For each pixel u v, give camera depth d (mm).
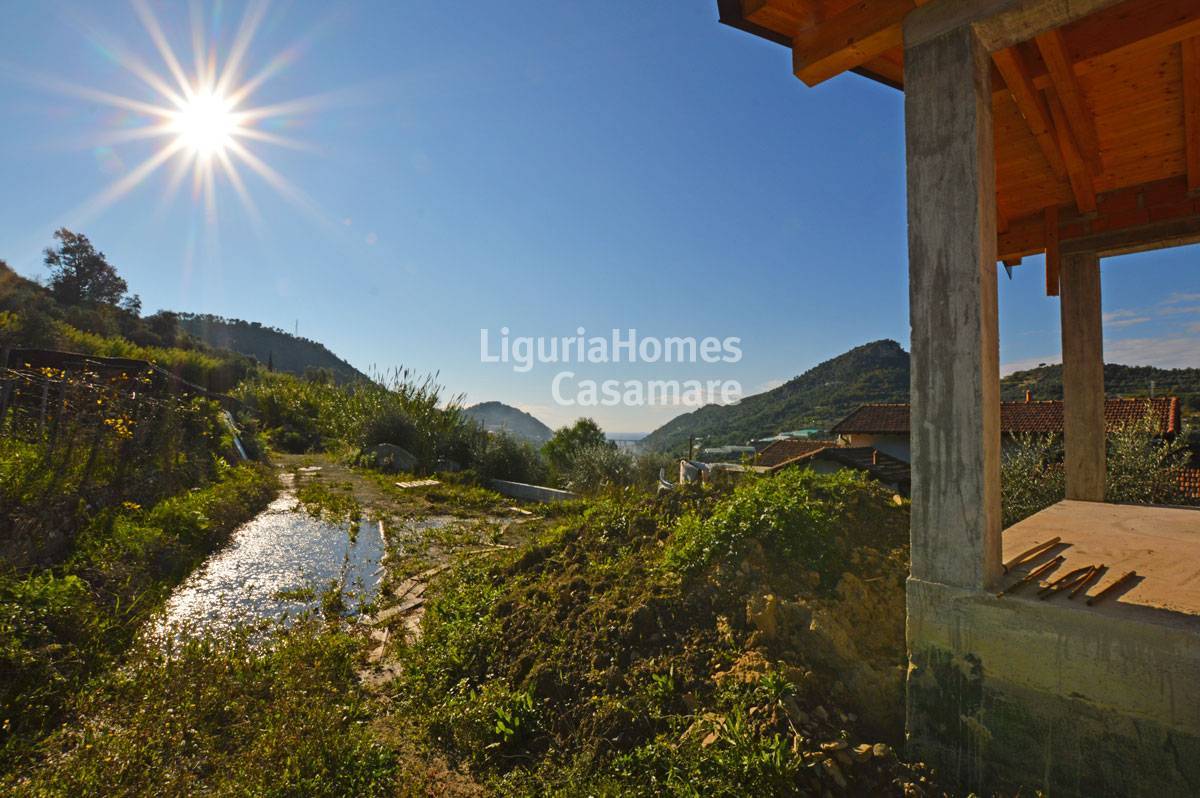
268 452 17203
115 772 2678
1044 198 5277
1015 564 3062
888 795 2463
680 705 3113
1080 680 2285
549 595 4555
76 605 4254
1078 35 3107
